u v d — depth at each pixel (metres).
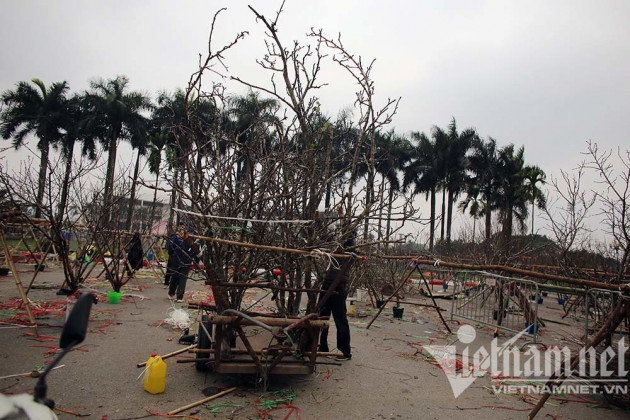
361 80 5.83
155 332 6.55
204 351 4.43
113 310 8.12
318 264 5.74
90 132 33.81
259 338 5.09
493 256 13.07
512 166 40.06
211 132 5.28
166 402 3.94
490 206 40.75
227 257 5.11
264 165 5.34
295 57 5.39
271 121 5.58
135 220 12.45
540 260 14.66
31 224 7.18
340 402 4.28
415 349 6.80
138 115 34.25
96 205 9.54
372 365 5.71
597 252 10.98
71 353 5.17
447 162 41.16
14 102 33.75
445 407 4.37
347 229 5.61
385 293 13.59
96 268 15.55
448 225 42.69
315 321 4.37
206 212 4.77
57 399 3.83
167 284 11.84
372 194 5.64
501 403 4.60
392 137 38.41
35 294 9.14
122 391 4.12
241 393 4.27
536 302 7.38
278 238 5.43
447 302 12.99
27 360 4.79
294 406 4.08
